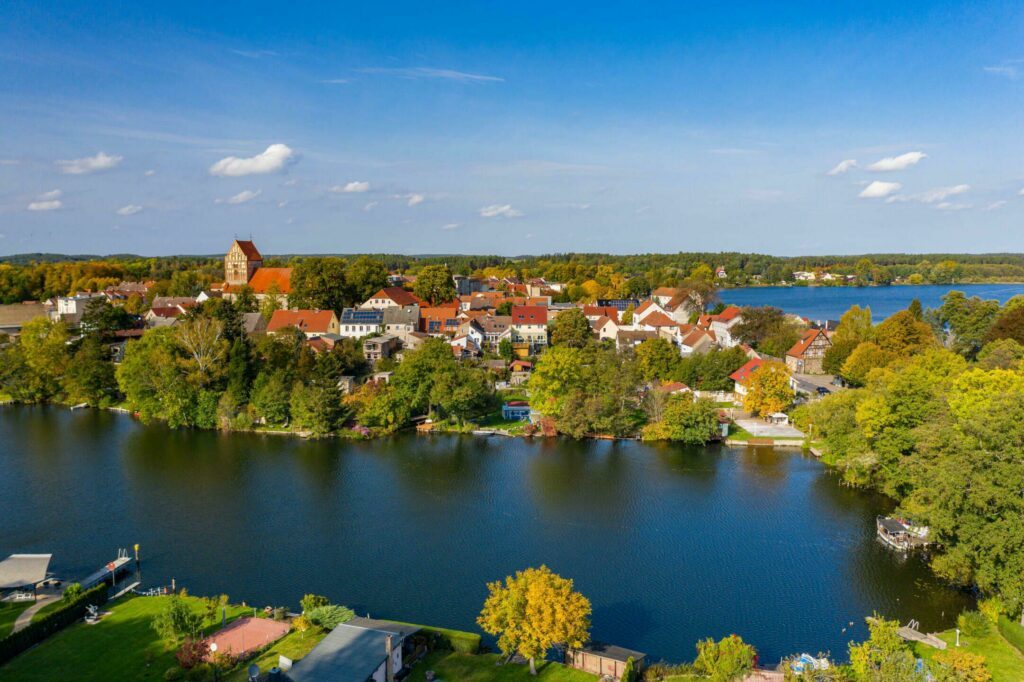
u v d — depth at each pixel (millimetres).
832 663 59344
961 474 66688
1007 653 59500
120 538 89312
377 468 117688
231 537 89625
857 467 104875
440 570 80438
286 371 146625
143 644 62281
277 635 63938
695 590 75500
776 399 138500
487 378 154000
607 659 58719
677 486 107750
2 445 131250
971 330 170500
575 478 111938
